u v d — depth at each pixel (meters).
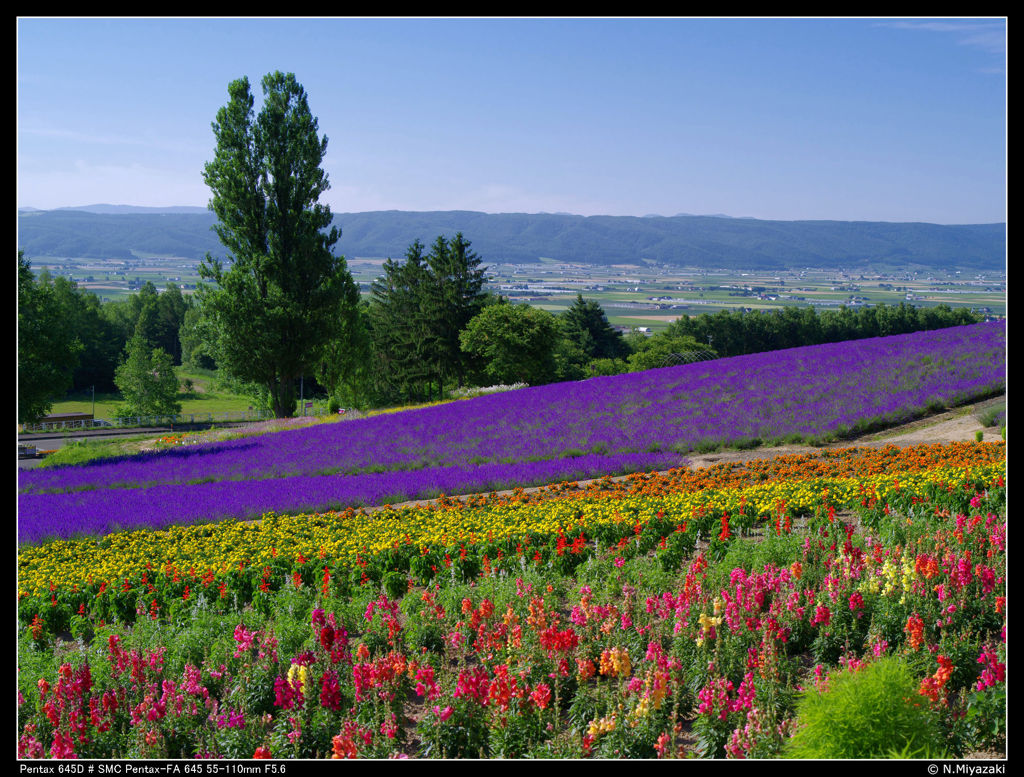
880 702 6.05
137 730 7.49
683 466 23.03
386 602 10.23
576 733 6.87
